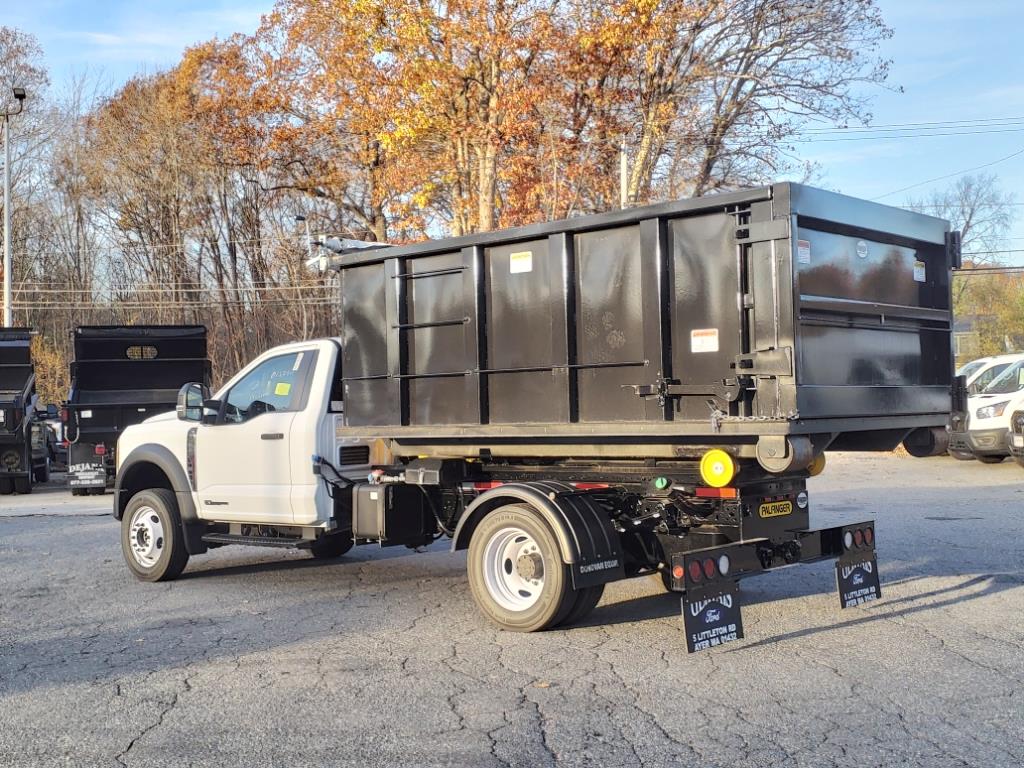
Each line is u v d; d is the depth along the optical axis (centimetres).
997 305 5812
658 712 532
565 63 3066
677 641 683
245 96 3925
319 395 888
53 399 3456
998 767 447
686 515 701
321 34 3469
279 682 607
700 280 636
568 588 684
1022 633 680
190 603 866
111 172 4391
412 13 3012
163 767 474
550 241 702
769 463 605
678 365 645
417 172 3216
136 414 1944
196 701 574
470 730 512
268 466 908
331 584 941
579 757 471
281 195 4316
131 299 4303
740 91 3312
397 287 789
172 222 4391
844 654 638
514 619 711
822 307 632
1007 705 531
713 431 621
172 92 4316
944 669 599
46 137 4478
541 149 3058
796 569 939
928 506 1366
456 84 3097
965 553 988
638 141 3175
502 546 727
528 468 770
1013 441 1816
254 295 4262
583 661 635
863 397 664
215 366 4200
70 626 784
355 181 4075
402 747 490
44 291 3972
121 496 1027
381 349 806
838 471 1980
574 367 691
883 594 817
